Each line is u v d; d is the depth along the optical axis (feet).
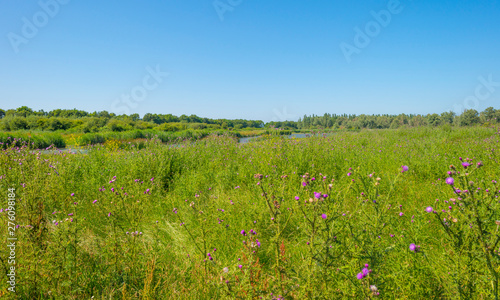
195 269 7.97
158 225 10.75
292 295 5.93
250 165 20.26
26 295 6.52
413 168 17.87
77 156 22.63
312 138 27.84
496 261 5.00
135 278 7.11
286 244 9.09
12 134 65.87
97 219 10.93
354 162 20.90
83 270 7.24
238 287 5.70
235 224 10.94
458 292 5.31
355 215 7.11
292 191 13.41
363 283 5.20
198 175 17.94
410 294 6.12
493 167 15.65
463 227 5.43
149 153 20.26
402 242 7.34
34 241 7.34
